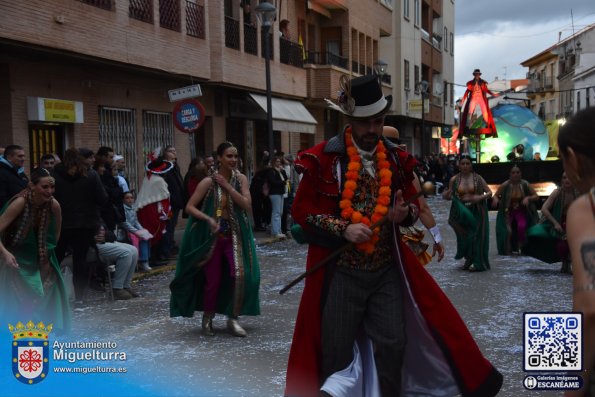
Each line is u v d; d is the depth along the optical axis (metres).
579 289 2.04
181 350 6.59
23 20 12.01
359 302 4.07
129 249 9.19
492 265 12.02
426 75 50.34
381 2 37.28
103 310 8.48
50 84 13.91
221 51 19.52
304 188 4.20
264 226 18.80
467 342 4.04
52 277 6.56
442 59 55.41
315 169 4.17
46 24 12.59
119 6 14.90
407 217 4.16
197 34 18.36
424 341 4.10
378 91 4.14
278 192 16.39
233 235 7.07
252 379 5.66
